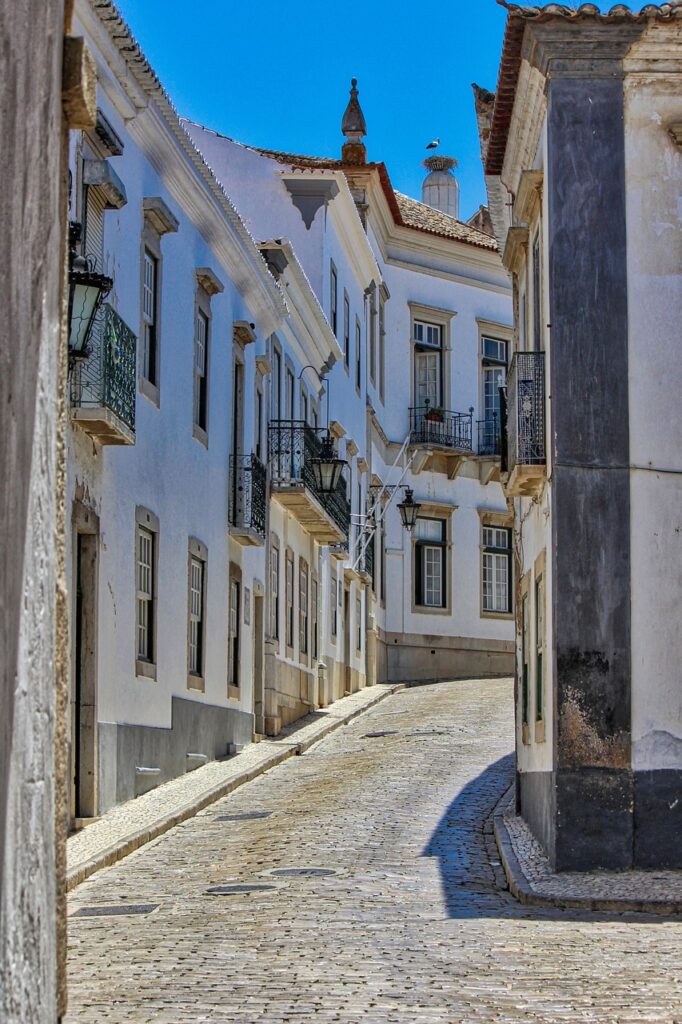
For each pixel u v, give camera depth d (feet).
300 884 41.34
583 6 44.91
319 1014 24.79
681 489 44.34
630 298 44.96
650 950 30.86
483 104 63.16
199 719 70.49
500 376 147.13
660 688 43.47
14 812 15.37
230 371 77.66
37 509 16.37
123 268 56.49
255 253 79.25
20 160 16.07
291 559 95.91
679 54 45.37
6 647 15.14
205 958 30.58
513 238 56.70
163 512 63.46
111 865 46.88
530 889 39.24
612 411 44.55
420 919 35.45
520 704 56.39
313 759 78.64
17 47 15.99
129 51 53.83
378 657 130.62
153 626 61.87
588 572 43.91
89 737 52.80
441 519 139.64
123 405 52.26
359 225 118.11
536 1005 25.23
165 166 62.69
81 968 30.17
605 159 45.34
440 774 68.03
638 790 42.91
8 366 15.47
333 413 111.55
